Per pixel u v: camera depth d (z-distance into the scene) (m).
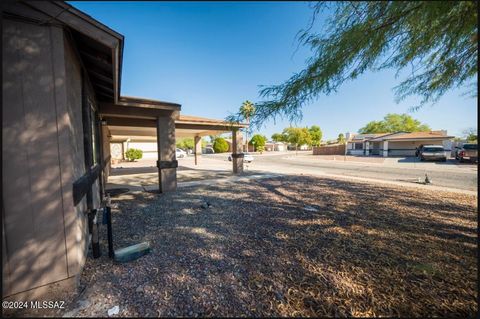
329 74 2.48
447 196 5.60
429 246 2.81
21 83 1.78
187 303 1.81
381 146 26.39
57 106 1.92
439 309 1.73
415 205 4.76
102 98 5.04
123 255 2.44
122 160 20.64
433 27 2.12
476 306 1.75
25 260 1.81
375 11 1.89
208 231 3.37
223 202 5.16
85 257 2.52
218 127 9.30
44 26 1.85
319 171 11.72
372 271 2.26
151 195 5.92
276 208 4.62
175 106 6.12
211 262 2.46
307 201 5.20
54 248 1.93
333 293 1.93
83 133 3.08
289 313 1.71
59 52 1.92
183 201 5.27
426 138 22.75
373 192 6.16
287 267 2.35
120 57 2.67
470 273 2.19
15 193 1.77
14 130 1.76
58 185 1.94
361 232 3.29
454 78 3.23
